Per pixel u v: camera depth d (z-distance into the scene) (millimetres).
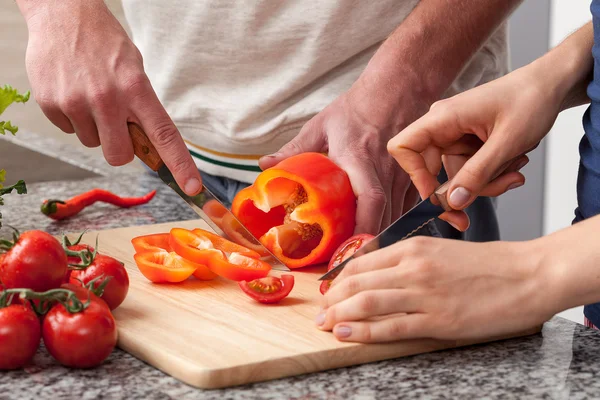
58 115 1451
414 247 1005
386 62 1496
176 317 1123
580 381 953
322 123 1523
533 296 955
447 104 1222
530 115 1180
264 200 1439
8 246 1022
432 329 981
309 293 1261
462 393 924
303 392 930
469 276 974
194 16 1680
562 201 2607
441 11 1507
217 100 1747
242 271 1261
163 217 1817
